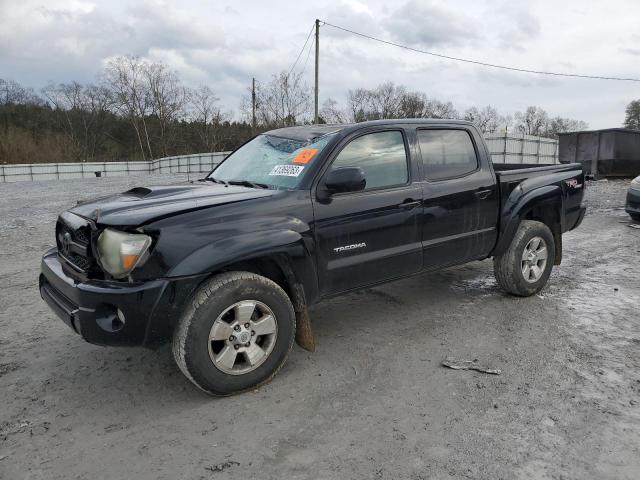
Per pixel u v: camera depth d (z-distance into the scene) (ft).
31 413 9.75
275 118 150.51
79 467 8.03
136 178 119.24
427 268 13.47
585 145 60.54
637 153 59.62
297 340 11.41
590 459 7.87
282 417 9.34
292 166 11.84
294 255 10.59
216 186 12.18
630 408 9.32
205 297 9.51
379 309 15.31
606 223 30.91
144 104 244.63
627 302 15.53
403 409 9.48
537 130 288.92
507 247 15.25
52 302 10.66
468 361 11.49
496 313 14.73
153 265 9.20
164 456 8.25
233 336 9.91
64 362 12.06
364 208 11.80
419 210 12.88
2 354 12.62
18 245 27.30
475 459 7.93
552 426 8.78
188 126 240.73
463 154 14.38
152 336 9.34
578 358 11.53
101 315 9.41
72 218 10.64
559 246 17.08
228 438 8.70
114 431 9.04
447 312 14.90
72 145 251.19
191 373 9.54
